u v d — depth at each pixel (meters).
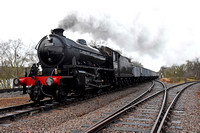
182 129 4.39
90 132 3.78
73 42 8.95
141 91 13.46
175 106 7.47
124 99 9.52
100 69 10.88
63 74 8.27
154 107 7.16
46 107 6.72
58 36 8.22
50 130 4.36
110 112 6.27
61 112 6.36
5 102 9.04
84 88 8.90
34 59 21.89
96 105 7.73
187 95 11.38
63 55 7.89
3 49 19.84
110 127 4.48
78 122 5.01
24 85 7.64
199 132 4.19
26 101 9.31
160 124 4.30
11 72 20.00
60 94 7.46
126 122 4.94
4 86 20.12
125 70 17.42
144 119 5.23
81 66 8.55
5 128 4.52
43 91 7.61
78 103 8.16
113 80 13.73
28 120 5.28
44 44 8.17
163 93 12.16
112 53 13.39
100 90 11.34
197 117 5.56
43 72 8.09
